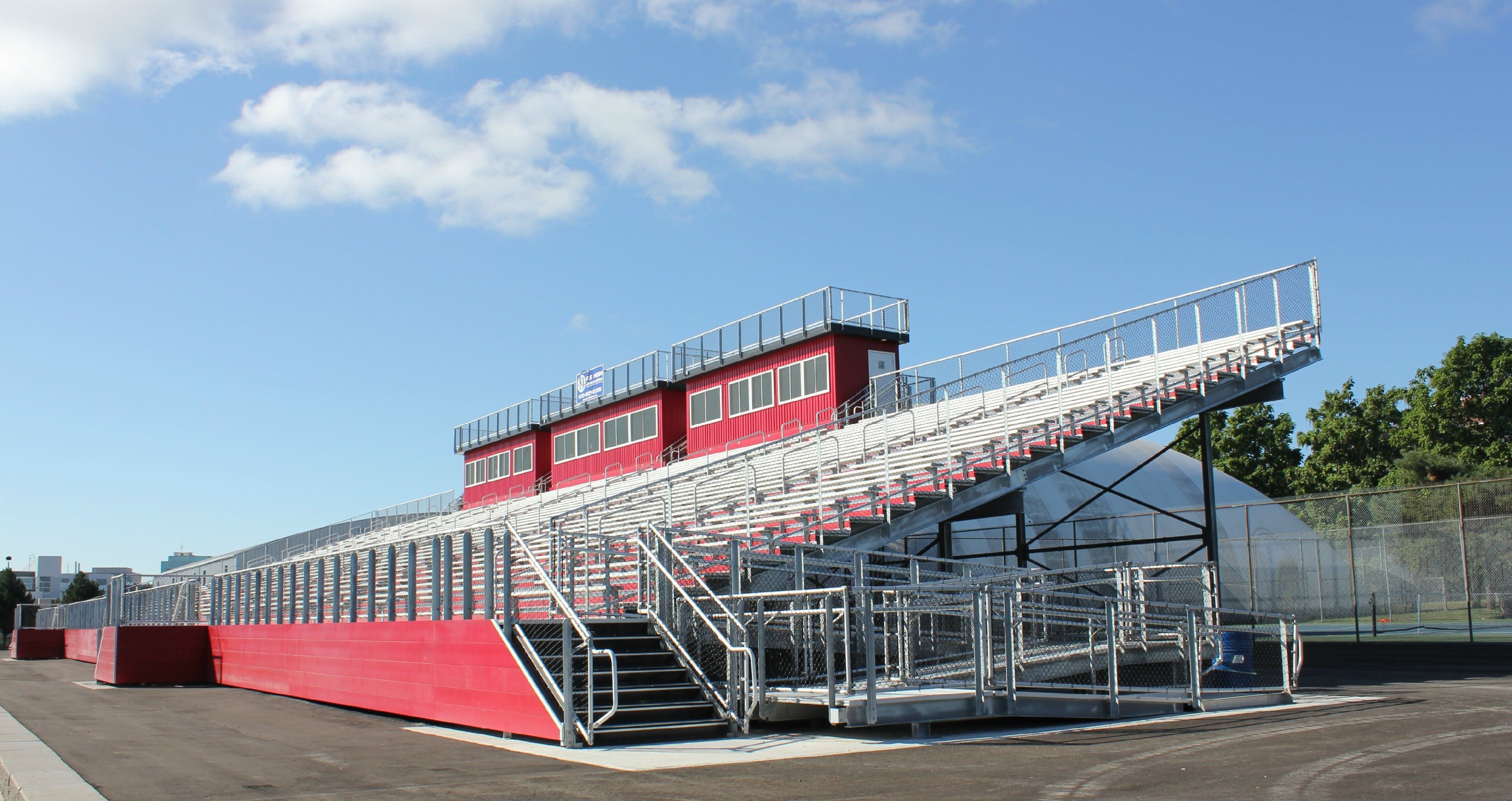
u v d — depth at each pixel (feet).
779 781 29.19
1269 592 121.70
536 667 41.45
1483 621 104.53
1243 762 31.09
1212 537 75.25
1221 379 75.56
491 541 44.91
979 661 41.24
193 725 48.93
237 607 81.35
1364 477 196.95
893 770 30.83
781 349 113.09
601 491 120.37
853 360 107.86
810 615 44.65
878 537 64.13
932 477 67.72
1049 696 43.16
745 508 76.84
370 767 33.94
